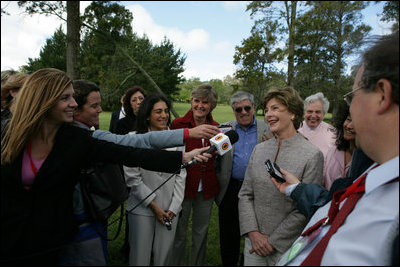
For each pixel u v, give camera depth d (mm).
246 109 2498
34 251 1063
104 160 1266
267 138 2404
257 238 1716
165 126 2189
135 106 3627
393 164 718
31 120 1093
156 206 1885
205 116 2580
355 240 720
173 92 29281
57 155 1137
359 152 1123
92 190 1271
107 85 8258
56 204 1129
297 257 1017
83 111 1814
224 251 2443
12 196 1080
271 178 1631
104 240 1388
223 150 1532
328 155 2211
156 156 1338
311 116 2992
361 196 836
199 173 2301
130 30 8539
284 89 1784
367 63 790
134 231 1900
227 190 2467
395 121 731
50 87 1136
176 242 2283
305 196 1407
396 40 738
